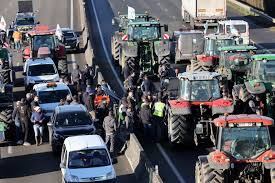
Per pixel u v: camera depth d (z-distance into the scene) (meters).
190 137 43.41
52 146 46.03
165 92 52.09
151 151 45.25
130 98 49.53
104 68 76.62
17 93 65.81
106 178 37.22
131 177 40.69
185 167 41.44
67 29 91.19
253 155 32.34
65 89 55.16
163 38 70.06
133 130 48.75
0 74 57.38
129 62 68.81
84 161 38.06
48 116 52.03
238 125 32.56
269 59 47.97
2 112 48.75
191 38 75.69
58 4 132.62
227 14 116.44
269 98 47.16
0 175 42.25
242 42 72.19
